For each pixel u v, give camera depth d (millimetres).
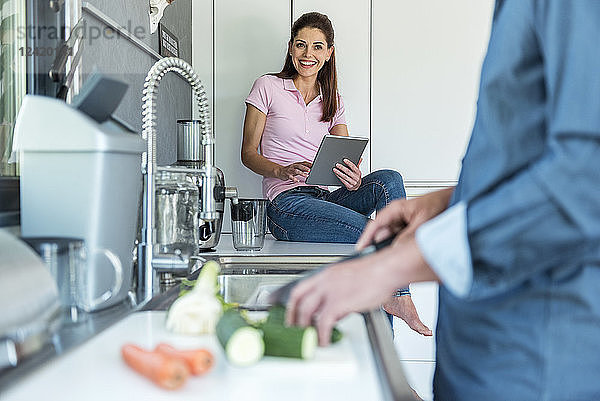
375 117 3686
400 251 737
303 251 2371
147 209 1346
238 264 1877
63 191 1037
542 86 812
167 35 2934
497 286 719
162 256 1346
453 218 736
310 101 3422
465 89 3660
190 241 1503
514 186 722
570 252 716
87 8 1727
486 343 888
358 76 3674
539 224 707
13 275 768
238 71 3699
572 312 824
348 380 735
